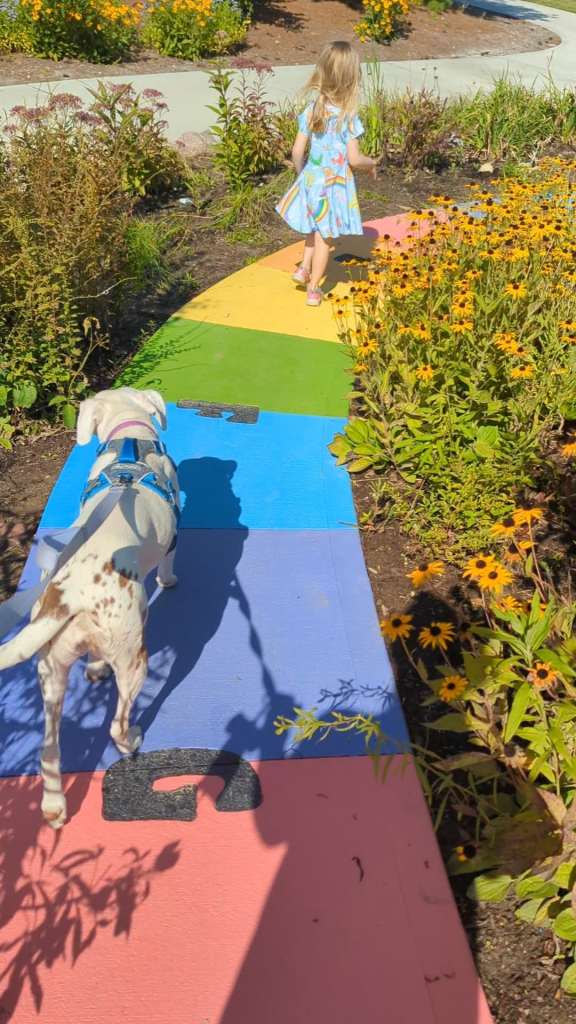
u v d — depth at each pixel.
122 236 2.80
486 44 8.91
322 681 1.72
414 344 2.42
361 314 2.62
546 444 2.37
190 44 6.92
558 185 3.36
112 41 6.54
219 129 4.29
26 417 2.50
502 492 2.17
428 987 1.23
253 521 2.14
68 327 2.45
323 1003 1.21
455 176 4.83
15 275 2.40
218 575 1.97
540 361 2.36
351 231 3.04
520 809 1.42
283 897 1.33
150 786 1.49
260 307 3.21
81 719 1.60
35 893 1.32
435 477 2.18
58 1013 1.18
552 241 2.63
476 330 2.40
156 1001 1.20
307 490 2.27
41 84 5.75
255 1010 1.19
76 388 2.51
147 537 1.43
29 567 1.95
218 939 1.28
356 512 2.20
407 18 9.32
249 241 3.79
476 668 1.44
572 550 2.03
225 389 2.68
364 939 1.28
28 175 2.64
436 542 2.06
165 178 4.12
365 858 1.39
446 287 2.52
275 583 1.96
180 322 3.07
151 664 1.73
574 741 1.41
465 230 2.64
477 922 1.32
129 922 1.29
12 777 1.49
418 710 1.67
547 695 1.60
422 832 1.43
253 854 1.39
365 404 2.57
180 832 1.42
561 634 1.55
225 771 1.52
